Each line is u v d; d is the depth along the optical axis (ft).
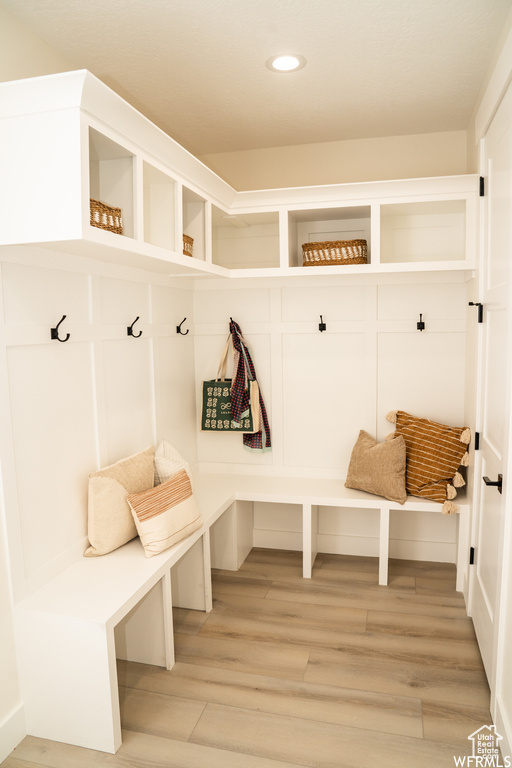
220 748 6.03
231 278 10.67
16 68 6.19
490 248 7.45
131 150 6.24
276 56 7.07
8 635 5.98
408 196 9.01
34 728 6.25
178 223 7.60
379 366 10.62
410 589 9.64
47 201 5.33
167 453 8.95
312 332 10.83
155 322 9.35
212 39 6.66
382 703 6.71
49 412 6.56
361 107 8.84
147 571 6.84
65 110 5.19
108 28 6.36
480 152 8.00
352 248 9.45
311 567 10.32
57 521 6.73
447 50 6.98
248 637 8.22
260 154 10.94
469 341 9.45
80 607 5.98
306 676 7.26
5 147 5.42
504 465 5.92
